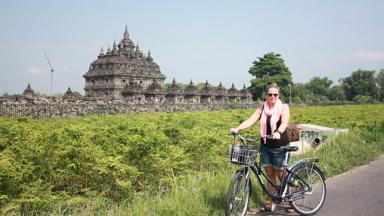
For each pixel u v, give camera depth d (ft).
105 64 243.60
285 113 22.02
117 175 26.00
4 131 38.70
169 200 21.76
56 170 27.02
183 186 26.20
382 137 52.85
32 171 26.12
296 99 368.89
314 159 23.54
